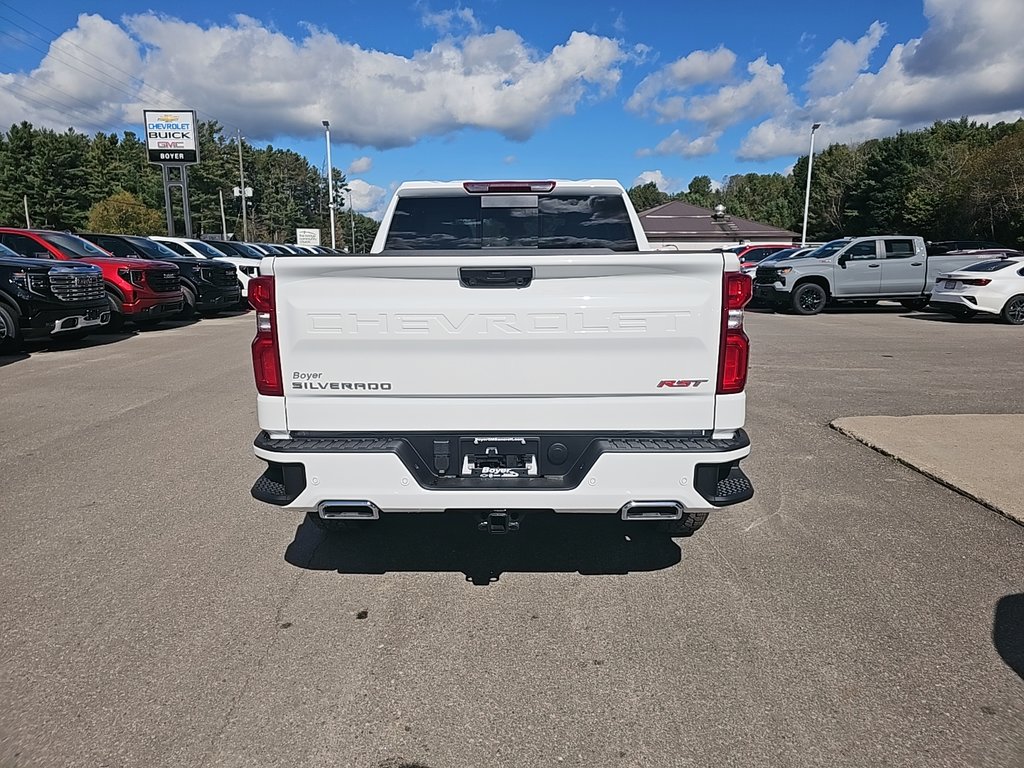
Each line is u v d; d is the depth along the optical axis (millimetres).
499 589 3400
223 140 96250
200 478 4980
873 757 2244
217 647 2889
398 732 2385
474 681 2672
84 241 13320
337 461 2955
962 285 14953
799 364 9828
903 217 51438
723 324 2889
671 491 2926
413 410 2990
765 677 2674
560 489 2945
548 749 2303
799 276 17328
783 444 5777
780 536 3967
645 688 2617
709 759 2246
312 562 3688
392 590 3391
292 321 2943
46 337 11000
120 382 8430
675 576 3514
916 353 10867
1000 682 2629
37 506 4434
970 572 3508
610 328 2889
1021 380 8570
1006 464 5031
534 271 2861
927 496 4570
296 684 2646
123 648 2875
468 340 2912
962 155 51625
